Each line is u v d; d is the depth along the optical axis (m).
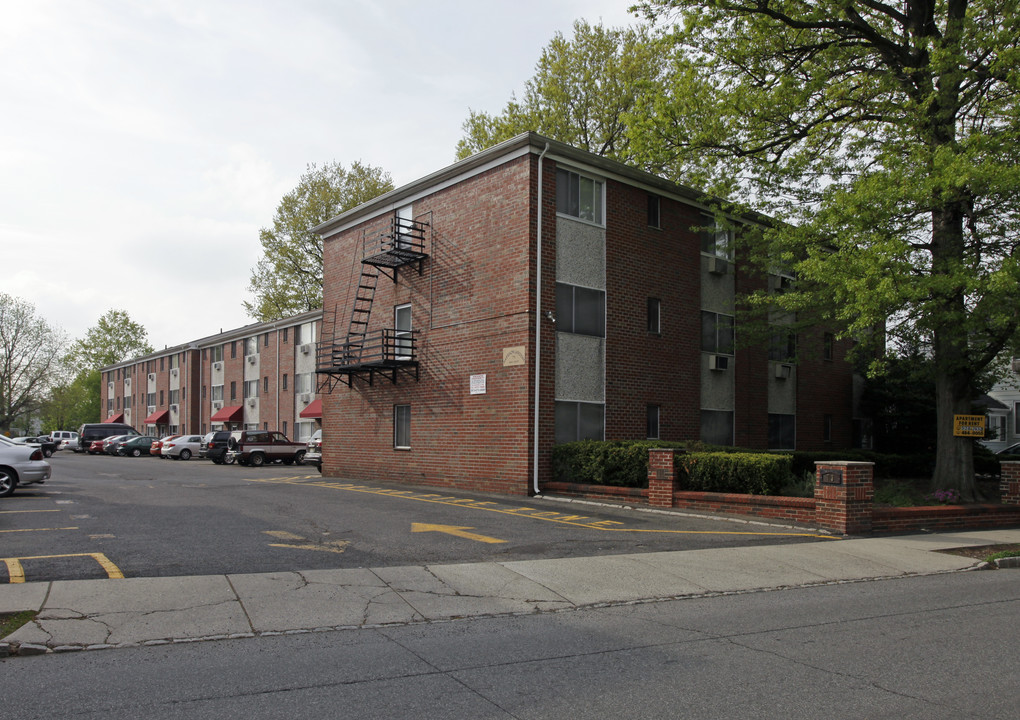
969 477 17.47
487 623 7.27
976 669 5.78
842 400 28.81
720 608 8.05
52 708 4.81
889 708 4.89
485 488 19.61
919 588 9.35
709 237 24.03
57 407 84.12
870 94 16.91
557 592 8.55
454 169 21.08
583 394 19.84
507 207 19.61
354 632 6.87
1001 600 8.57
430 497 18.14
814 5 17.31
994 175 13.41
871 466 13.52
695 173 19.83
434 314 21.86
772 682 5.42
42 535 11.29
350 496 18.19
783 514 14.08
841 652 6.25
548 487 18.44
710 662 5.93
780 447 25.94
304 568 9.22
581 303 20.03
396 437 23.23
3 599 7.34
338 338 26.11
